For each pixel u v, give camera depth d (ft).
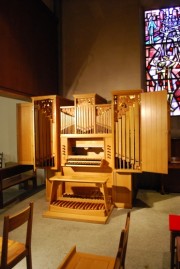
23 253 7.14
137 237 10.96
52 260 9.17
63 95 21.18
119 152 14.67
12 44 15.11
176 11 19.56
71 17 20.90
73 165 15.20
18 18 15.75
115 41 19.93
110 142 15.11
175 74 19.47
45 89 19.06
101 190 15.52
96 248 10.03
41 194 18.15
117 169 14.73
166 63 19.67
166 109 13.32
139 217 13.34
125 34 19.70
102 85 20.26
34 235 11.34
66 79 21.09
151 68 20.03
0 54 13.97
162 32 19.86
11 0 15.02
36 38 17.84
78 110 15.52
